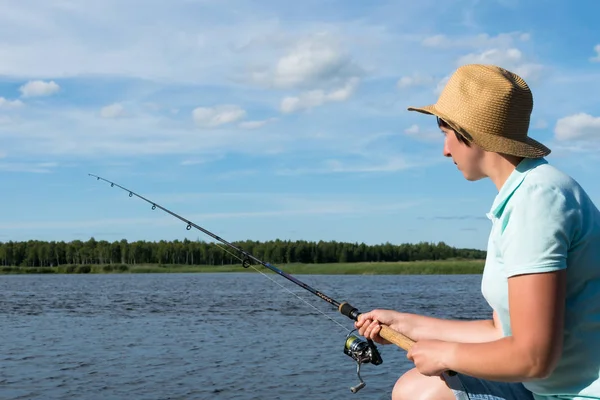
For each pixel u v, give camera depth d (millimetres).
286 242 105688
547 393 2145
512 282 1998
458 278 66312
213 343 12883
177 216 5703
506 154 2141
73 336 14422
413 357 2264
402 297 28234
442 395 2504
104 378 9281
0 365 10492
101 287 44906
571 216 1968
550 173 2043
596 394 2043
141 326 16375
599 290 2025
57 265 117000
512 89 2123
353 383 8633
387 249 110000
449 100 2238
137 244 117000
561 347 1973
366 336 2908
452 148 2240
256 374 9406
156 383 8875
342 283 49188
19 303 26641
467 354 2102
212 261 114750
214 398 7926
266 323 16797
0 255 117062
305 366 10000
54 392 8391
